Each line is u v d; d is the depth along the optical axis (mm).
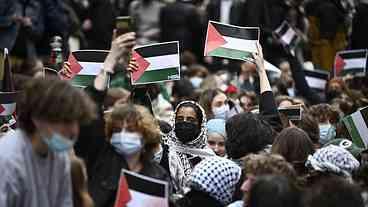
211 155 12836
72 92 8984
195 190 11164
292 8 25531
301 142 11320
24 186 9102
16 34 20609
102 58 13172
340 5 27203
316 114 14500
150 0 27172
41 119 8953
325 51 27000
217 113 15461
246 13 25297
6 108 12727
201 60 26766
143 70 13039
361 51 19703
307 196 8602
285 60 24078
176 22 26703
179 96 19734
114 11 25641
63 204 9367
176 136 12836
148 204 10148
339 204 8508
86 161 11031
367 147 13250
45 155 9227
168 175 11203
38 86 9000
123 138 10594
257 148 11820
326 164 10703
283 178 8633
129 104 11117
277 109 13227
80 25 25203
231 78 23469
